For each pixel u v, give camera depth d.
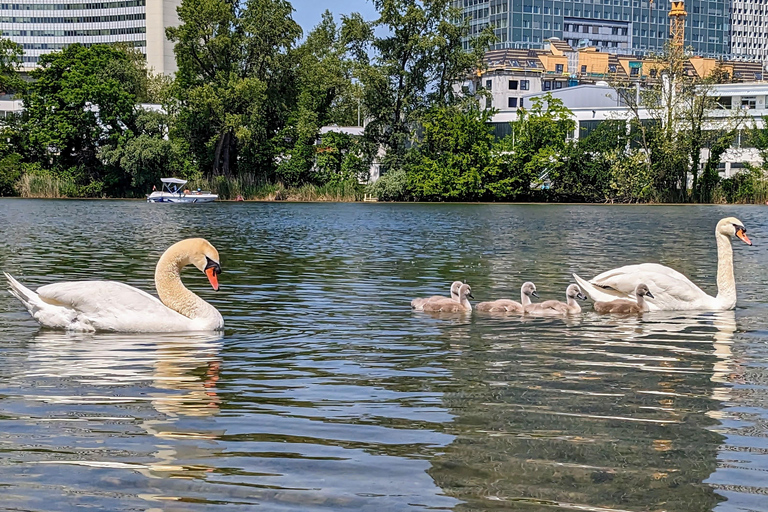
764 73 176.50
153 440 6.96
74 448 6.74
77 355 10.40
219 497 5.79
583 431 7.34
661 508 5.69
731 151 94.06
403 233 37.88
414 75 88.38
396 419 7.64
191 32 83.75
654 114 87.19
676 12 168.12
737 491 6.00
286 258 24.98
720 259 15.59
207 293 16.77
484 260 24.94
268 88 88.69
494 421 7.62
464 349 11.09
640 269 15.76
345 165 89.00
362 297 16.34
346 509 5.60
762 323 13.65
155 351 10.70
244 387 8.80
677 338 12.15
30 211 55.78
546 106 115.31
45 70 89.75
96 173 88.50
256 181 87.06
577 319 13.99
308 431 7.25
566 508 5.66
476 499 5.79
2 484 5.99
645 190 83.75
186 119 87.94
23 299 12.52
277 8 86.25
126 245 28.91
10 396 8.33
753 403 8.33
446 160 84.00
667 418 7.76
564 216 55.53
